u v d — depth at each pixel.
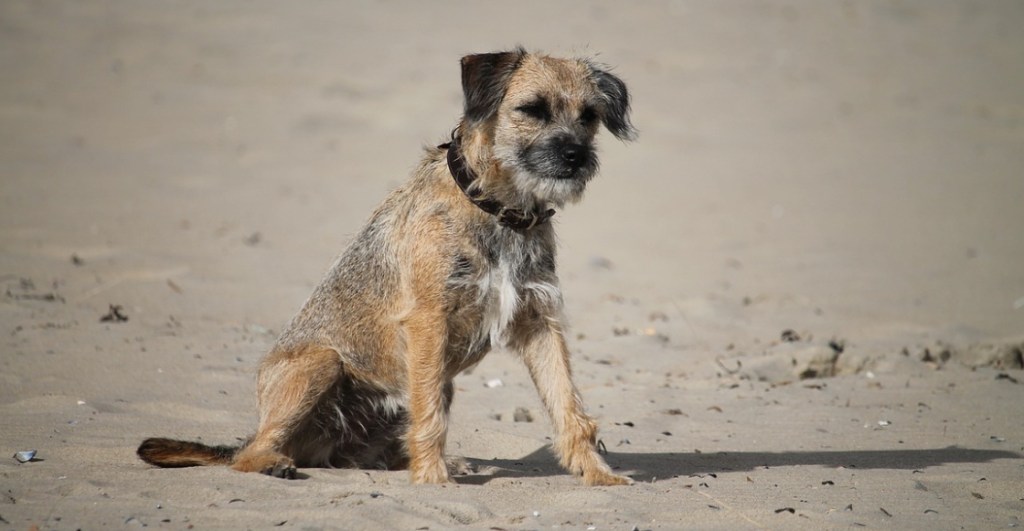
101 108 26.53
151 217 19.16
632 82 30.11
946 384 12.12
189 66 30.08
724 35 35.22
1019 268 18.30
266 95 28.22
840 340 13.80
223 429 9.52
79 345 11.83
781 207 22.27
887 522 7.22
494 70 8.45
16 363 11.03
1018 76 32.47
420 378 8.15
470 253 8.15
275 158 24.08
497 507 7.38
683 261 18.64
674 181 24.03
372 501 7.24
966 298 16.47
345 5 36.47
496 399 11.35
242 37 32.78
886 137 27.50
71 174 21.58
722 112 28.77
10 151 22.83
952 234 20.47
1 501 7.14
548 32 33.66
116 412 9.79
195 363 11.57
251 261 16.88
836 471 8.75
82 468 8.02
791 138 27.17
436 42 32.56
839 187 23.73
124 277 15.16
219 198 20.98
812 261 18.67
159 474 7.88
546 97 8.45
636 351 13.52
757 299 16.38
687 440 9.92
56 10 34.22
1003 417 10.73
